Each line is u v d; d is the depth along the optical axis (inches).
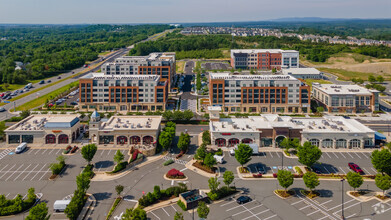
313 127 6540.4
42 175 5147.6
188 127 7765.8
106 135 6491.1
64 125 6510.8
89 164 5442.9
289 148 6087.6
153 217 3956.7
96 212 4087.1
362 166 5438.0
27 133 6491.1
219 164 5556.1
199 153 5447.8
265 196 4453.7
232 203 4279.0
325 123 6761.8
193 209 3863.2
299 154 5196.9
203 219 3816.4
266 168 5378.9
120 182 4909.0
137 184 4842.5
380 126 7800.2
